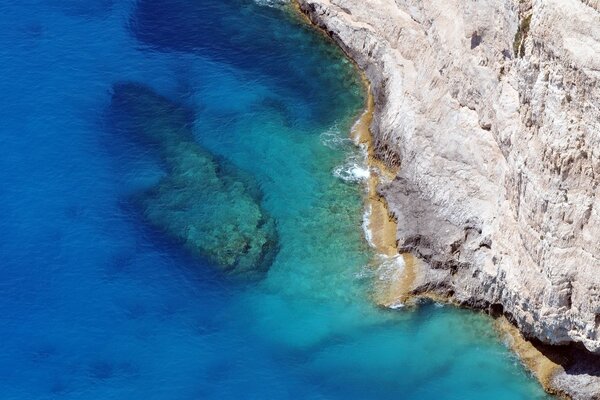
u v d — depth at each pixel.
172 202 71.12
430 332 62.44
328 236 68.38
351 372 60.84
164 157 74.38
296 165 73.31
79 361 61.94
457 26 67.06
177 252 68.00
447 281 63.69
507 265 59.78
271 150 74.56
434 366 60.81
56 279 66.38
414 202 67.12
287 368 61.22
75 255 67.75
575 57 53.69
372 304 64.25
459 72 66.12
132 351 62.41
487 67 63.34
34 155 74.12
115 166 73.69
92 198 71.50
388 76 75.50
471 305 62.94
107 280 66.31
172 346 62.59
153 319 64.06
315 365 61.31
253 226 69.31
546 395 58.56
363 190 70.94
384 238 67.50
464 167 64.88
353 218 69.31
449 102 67.12
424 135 68.25
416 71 72.56
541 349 60.09
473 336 61.91
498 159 62.59
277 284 65.88
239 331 63.38
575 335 57.22
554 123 55.56
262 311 64.44
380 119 73.81
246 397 59.75
